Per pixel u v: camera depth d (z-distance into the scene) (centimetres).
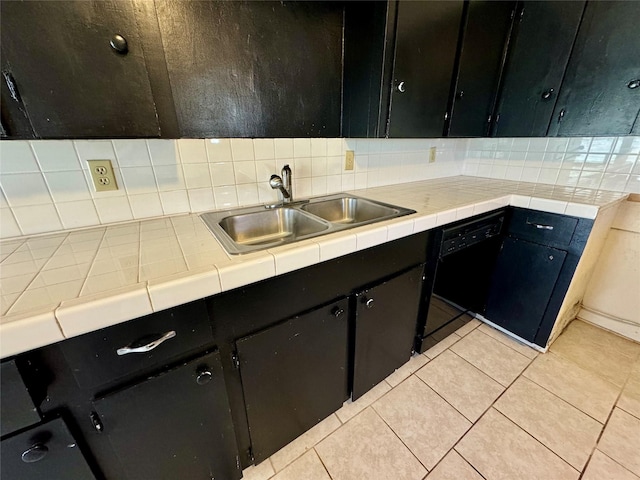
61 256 80
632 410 133
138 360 68
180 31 88
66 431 64
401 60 114
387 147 177
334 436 124
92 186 100
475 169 226
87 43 64
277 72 110
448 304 160
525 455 115
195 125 100
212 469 95
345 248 96
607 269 179
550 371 155
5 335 51
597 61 132
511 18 150
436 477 109
